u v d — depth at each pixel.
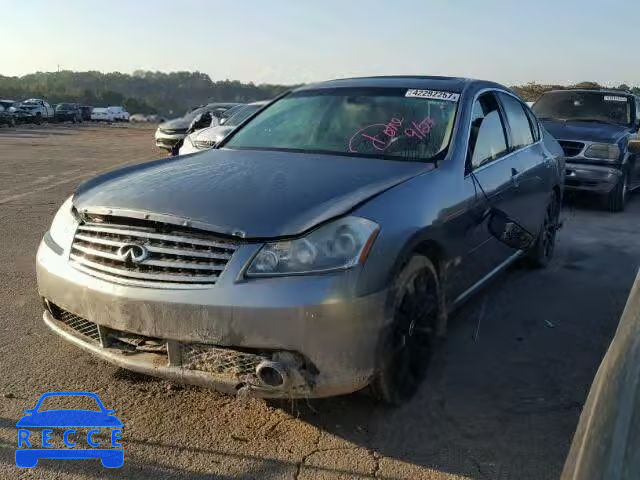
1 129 31.50
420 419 3.04
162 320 2.68
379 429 2.96
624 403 1.49
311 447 2.81
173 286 2.68
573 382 3.46
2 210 7.93
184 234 2.73
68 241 3.06
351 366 2.65
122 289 2.75
